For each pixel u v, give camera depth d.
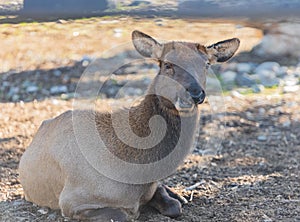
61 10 19.89
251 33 22.59
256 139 15.07
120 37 21.11
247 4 20.30
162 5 20.48
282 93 19.12
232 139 14.97
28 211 9.88
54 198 9.74
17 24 20.84
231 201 10.42
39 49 21.08
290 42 22.53
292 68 21.28
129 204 9.08
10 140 14.59
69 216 9.11
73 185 9.12
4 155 13.49
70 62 20.33
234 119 16.58
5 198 10.62
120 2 20.30
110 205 9.06
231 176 11.99
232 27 21.59
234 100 18.20
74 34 21.23
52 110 17.19
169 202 9.62
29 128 15.59
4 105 17.55
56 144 9.42
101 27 21.27
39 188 9.83
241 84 19.67
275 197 10.60
